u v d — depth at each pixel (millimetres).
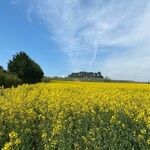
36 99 21953
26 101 20016
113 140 11359
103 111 16734
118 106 17969
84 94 24281
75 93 25844
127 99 22062
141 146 11258
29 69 53000
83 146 11406
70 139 11469
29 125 13953
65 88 30016
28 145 11766
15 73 51625
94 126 13023
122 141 11508
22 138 11930
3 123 14305
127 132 12484
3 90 26516
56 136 12023
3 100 20078
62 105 18219
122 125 12773
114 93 25391
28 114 15414
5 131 13078
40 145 11906
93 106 18328
